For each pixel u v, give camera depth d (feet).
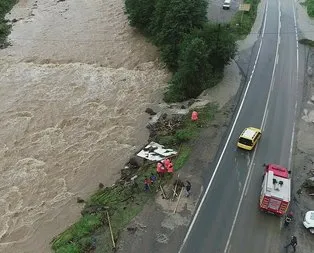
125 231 132.05
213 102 206.08
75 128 195.42
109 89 227.40
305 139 178.81
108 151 181.16
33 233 141.59
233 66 238.68
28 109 207.00
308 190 150.20
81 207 151.53
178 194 147.43
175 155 169.48
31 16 313.32
